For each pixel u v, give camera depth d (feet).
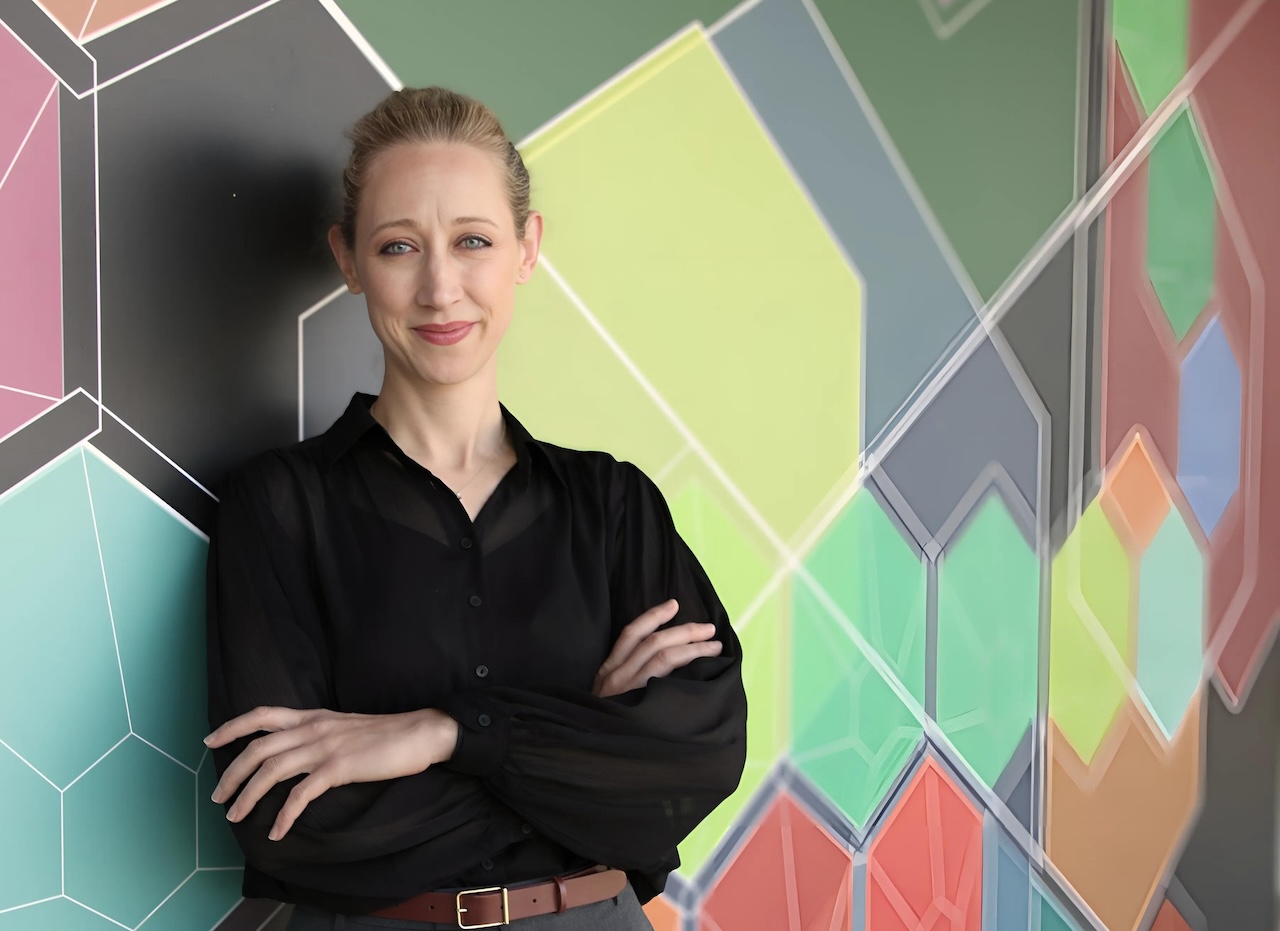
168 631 4.76
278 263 5.07
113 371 4.64
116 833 4.61
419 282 4.33
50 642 4.48
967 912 7.07
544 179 5.71
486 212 4.39
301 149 5.12
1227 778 8.30
